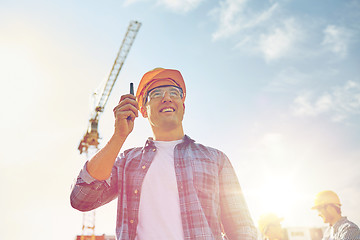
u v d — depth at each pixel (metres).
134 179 2.10
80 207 1.90
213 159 2.25
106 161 1.82
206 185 2.06
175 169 2.11
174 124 2.45
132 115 1.86
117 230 1.98
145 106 2.67
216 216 2.00
